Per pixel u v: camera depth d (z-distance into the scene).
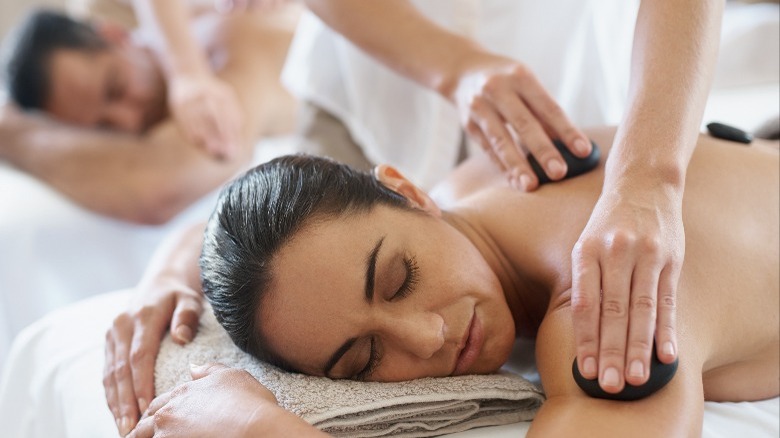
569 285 0.94
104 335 1.18
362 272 0.88
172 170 2.13
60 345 1.20
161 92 2.35
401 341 0.89
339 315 0.88
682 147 0.87
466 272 0.94
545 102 1.07
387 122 1.59
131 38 2.47
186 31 2.26
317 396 0.88
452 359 0.93
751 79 1.34
